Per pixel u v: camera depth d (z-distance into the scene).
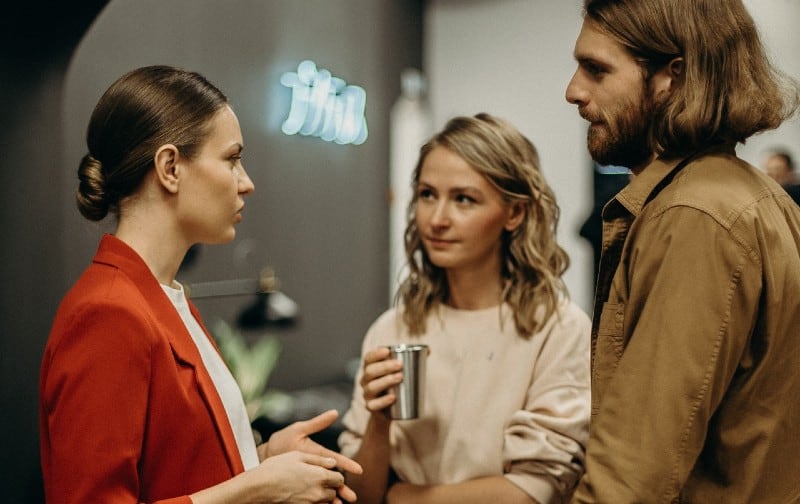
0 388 2.24
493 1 6.20
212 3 3.76
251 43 4.05
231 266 3.91
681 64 1.15
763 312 1.10
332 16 4.75
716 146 1.17
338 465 1.39
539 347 1.64
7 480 2.27
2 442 2.25
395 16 5.59
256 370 3.56
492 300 1.72
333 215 4.75
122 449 1.09
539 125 6.12
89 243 2.84
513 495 1.52
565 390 1.60
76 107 2.91
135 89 1.22
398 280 1.84
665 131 1.15
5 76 2.19
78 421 1.08
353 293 4.95
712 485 1.14
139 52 3.29
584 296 5.98
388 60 5.47
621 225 1.25
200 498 1.13
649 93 1.17
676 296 1.06
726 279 1.06
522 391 1.62
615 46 1.18
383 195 5.30
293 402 3.96
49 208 2.32
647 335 1.08
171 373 1.17
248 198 4.04
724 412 1.13
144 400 1.13
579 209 6.03
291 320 3.69
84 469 1.07
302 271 4.47
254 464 1.36
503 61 6.21
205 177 1.23
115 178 1.21
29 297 2.29
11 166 2.22
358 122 4.96
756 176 1.18
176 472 1.18
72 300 1.16
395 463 1.67
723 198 1.09
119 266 1.20
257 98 4.10
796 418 1.13
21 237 2.26
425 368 1.55
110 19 3.11
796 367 1.12
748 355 1.11
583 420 1.59
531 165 1.70
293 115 4.35
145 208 1.23
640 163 1.26
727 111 1.13
